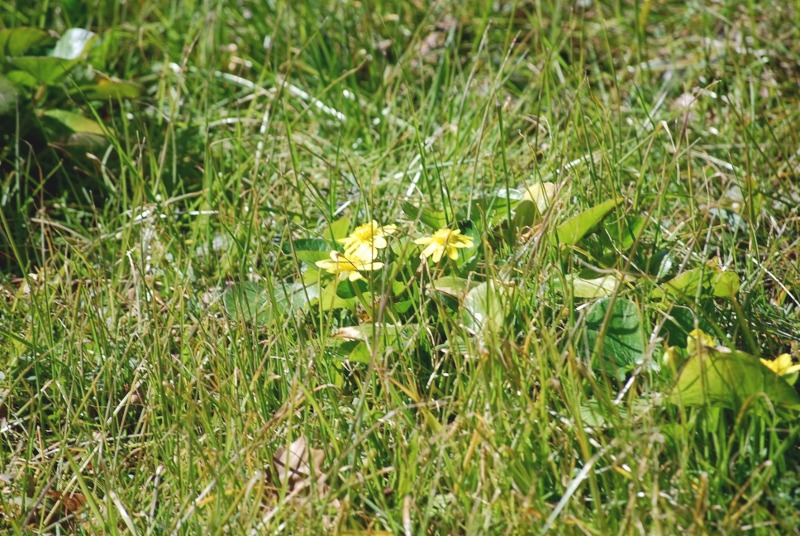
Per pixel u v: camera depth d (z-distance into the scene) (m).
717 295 1.62
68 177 1.83
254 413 1.58
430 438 1.55
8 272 1.76
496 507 1.52
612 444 1.51
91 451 1.60
